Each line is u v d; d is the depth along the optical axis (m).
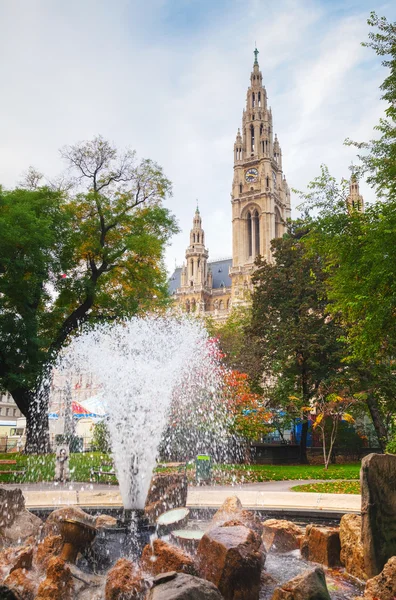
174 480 10.36
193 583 5.13
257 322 39.12
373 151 19.16
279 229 122.62
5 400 66.62
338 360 34.00
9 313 26.12
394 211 16.44
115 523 9.41
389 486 7.14
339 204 20.03
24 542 7.65
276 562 7.86
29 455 26.58
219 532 6.49
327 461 27.39
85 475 18.91
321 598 5.41
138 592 5.85
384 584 5.80
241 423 25.34
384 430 31.64
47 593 5.73
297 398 33.47
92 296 30.48
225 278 131.50
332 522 10.34
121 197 32.56
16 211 24.77
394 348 22.11
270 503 11.42
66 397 28.92
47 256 25.98
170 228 33.91
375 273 16.28
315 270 36.72
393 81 17.91
